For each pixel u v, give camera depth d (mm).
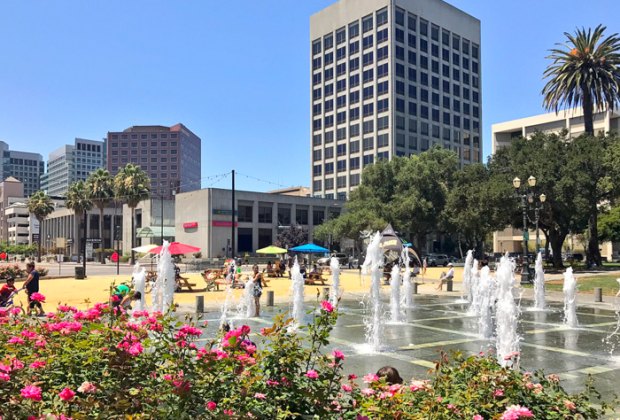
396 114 90250
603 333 12984
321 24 103500
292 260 58188
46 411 3033
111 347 3625
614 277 31359
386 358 9711
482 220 42000
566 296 15555
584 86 42344
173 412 3031
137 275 15016
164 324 4090
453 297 23375
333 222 64625
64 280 32281
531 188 36375
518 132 94000
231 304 19609
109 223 103188
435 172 56875
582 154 38156
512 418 3236
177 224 73188
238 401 3307
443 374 4512
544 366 9133
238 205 70750
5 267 31797
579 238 71125
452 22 102812
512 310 9883
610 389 7570
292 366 3742
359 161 94688
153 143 173375
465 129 104125
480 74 109062
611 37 42062
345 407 3613
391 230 37688
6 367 3291
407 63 93000
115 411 3082
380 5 92125
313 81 105188
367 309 18344
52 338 4426
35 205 85375
